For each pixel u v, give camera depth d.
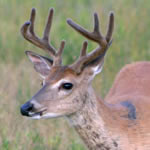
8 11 31.97
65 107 15.85
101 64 16.33
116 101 17.97
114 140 16.06
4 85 23.91
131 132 16.28
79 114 16.06
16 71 25.69
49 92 15.77
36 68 17.42
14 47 28.66
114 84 20.16
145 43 26.89
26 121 20.84
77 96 15.94
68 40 26.80
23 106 15.58
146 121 16.67
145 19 27.80
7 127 20.25
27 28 17.02
